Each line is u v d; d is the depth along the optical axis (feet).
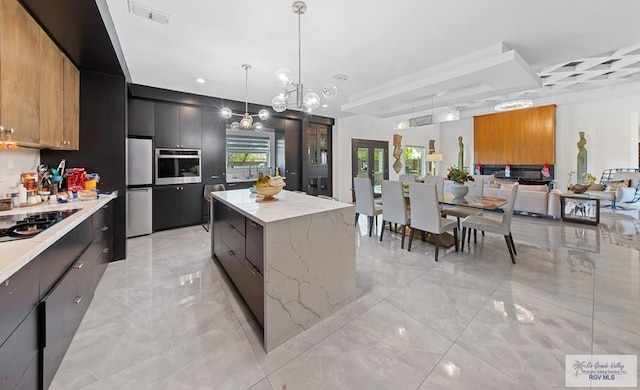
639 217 17.33
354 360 5.22
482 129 30.60
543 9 7.96
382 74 13.05
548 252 11.22
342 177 24.56
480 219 11.14
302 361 5.22
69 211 6.48
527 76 11.32
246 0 7.22
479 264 10.01
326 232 6.60
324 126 23.27
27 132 6.10
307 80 13.89
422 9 7.81
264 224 5.46
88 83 9.82
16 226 4.95
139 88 13.89
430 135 33.27
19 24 5.76
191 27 8.52
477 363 5.08
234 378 4.79
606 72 17.71
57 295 4.78
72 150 9.49
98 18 6.63
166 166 15.11
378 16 8.11
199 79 13.17
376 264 10.11
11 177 7.39
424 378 4.75
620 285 8.10
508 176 28.32
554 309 6.84
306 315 6.20
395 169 29.50
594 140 23.70
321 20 8.26
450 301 7.36
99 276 8.34
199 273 9.34
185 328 6.23
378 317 6.65
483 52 10.53
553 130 25.49
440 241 12.50
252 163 18.58
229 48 10.00
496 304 7.14
